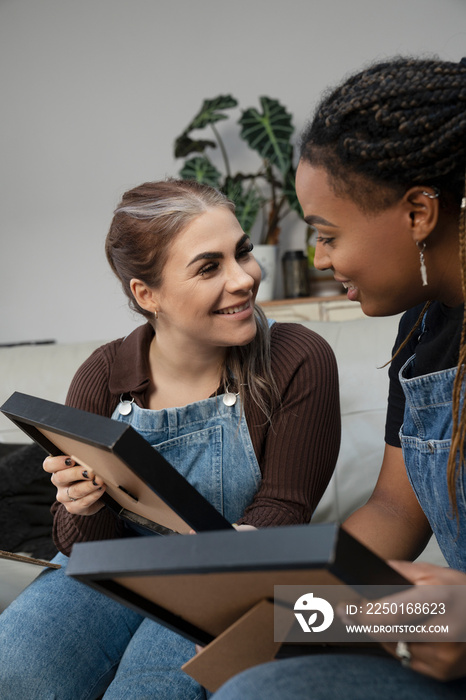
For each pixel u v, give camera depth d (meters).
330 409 1.18
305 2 3.69
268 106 3.52
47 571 1.24
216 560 0.52
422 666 0.62
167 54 3.94
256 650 0.66
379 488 1.04
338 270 0.82
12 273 4.27
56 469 1.04
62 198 4.16
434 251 0.79
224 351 1.19
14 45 4.20
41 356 2.18
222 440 1.17
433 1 3.47
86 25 4.06
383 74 0.78
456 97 0.74
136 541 0.58
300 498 1.14
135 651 1.06
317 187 0.79
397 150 0.74
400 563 0.66
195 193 1.10
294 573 0.52
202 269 1.07
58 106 4.14
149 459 0.76
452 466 0.77
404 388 0.88
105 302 4.12
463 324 0.77
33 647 1.07
